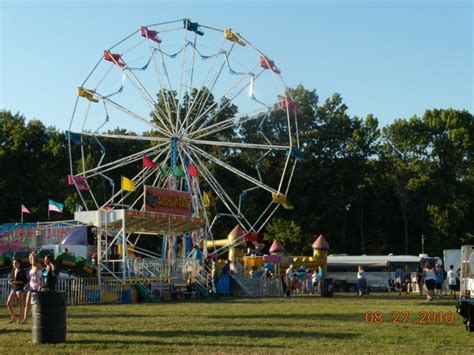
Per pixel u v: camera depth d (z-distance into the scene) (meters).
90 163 69.81
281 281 41.47
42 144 74.81
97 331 16.31
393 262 58.53
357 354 12.57
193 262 37.16
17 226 37.44
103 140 75.50
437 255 73.38
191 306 27.08
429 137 82.62
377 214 79.94
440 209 75.31
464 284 17.28
